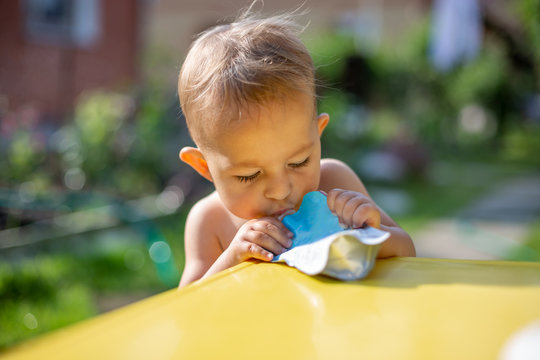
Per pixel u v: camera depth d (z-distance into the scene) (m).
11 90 7.19
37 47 7.66
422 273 0.87
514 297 0.73
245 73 1.22
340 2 15.66
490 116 14.32
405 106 12.91
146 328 0.62
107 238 4.21
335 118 9.01
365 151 9.19
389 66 12.62
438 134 12.79
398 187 7.95
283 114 1.19
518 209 6.41
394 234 1.33
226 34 1.41
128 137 5.83
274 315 0.67
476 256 4.41
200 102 1.27
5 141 5.07
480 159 12.04
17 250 3.57
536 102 15.80
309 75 1.31
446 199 7.08
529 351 0.54
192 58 1.41
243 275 0.89
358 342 0.59
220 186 1.28
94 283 3.53
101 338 0.59
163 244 4.05
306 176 1.25
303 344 0.58
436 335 0.60
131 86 7.45
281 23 1.51
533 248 4.60
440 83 13.27
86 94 7.89
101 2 8.40
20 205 4.09
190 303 0.72
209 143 1.26
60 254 3.80
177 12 15.24
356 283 0.82
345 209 1.11
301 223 1.14
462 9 9.48
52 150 5.39
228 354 0.56
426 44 13.00
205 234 1.65
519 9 7.70
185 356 0.55
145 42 9.05
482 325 0.63
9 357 0.55
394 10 15.55
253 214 1.25
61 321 2.88
